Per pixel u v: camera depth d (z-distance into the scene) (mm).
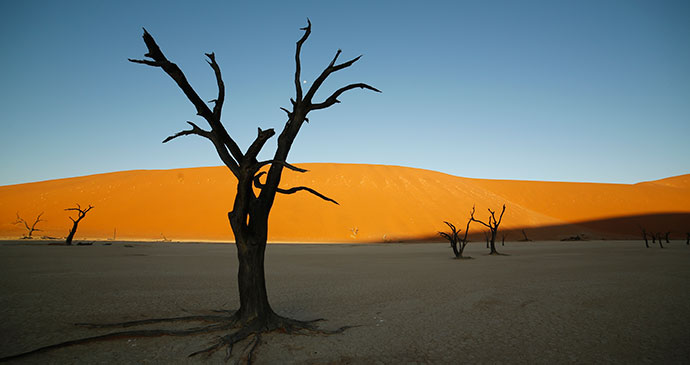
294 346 6285
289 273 18281
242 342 6375
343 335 7043
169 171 100750
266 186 7164
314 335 6945
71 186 95312
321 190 89062
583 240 77812
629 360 5801
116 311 8938
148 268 19609
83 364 5379
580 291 12484
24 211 84125
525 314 8961
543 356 5961
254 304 6906
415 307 9758
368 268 20969
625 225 98250
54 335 6867
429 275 17344
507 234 81188
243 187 6590
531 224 89438
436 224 80938
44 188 96312
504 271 19141
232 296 11125
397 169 105875
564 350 6266
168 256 28781
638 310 9469
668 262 24719
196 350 6023
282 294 11867
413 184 97562
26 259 23266
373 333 7207
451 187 101062
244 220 6863
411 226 78938
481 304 10195
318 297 11305
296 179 94000
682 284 14195
